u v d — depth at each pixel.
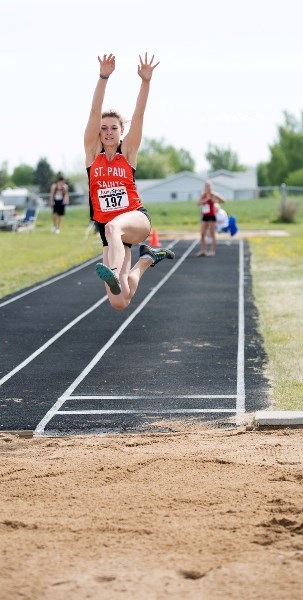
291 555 5.54
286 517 6.20
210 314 19.28
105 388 12.30
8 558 5.57
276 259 31.05
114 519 6.37
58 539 5.95
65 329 17.72
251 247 36.22
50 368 13.81
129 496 6.97
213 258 31.97
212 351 14.92
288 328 16.86
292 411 10.09
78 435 9.84
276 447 8.71
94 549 5.74
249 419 10.31
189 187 115.25
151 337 16.52
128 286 7.45
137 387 12.31
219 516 6.38
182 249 35.81
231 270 28.05
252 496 6.86
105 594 5.04
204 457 8.26
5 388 12.45
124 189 7.60
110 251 7.17
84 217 65.88
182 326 17.72
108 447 9.06
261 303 20.62
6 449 9.20
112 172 7.59
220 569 5.35
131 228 7.38
